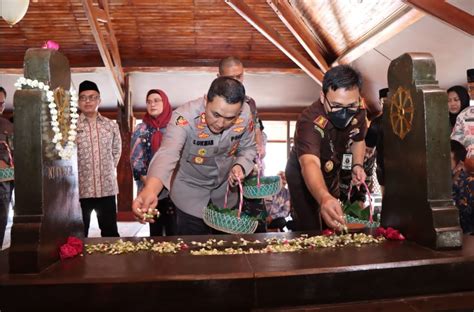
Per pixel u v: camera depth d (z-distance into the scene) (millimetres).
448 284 1420
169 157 1968
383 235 1821
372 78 7355
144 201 1788
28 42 7613
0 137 3625
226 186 2371
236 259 1472
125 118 8586
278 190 2371
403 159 1770
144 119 3537
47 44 1668
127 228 7676
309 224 2430
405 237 1763
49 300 1265
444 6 4645
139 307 1272
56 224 1507
